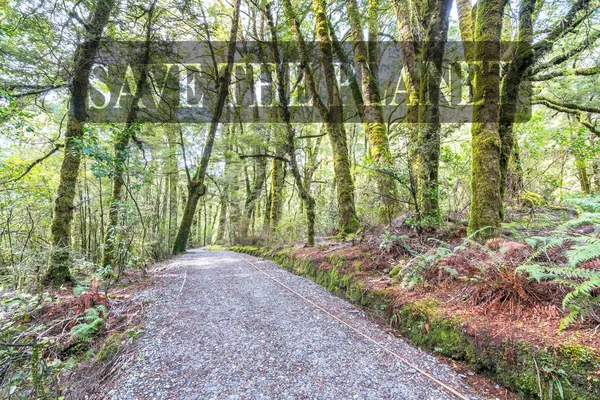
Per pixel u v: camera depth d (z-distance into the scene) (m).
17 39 5.25
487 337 2.47
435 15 5.52
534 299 2.61
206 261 10.21
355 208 8.23
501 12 4.48
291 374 2.49
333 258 6.01
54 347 3.21
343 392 2.22
